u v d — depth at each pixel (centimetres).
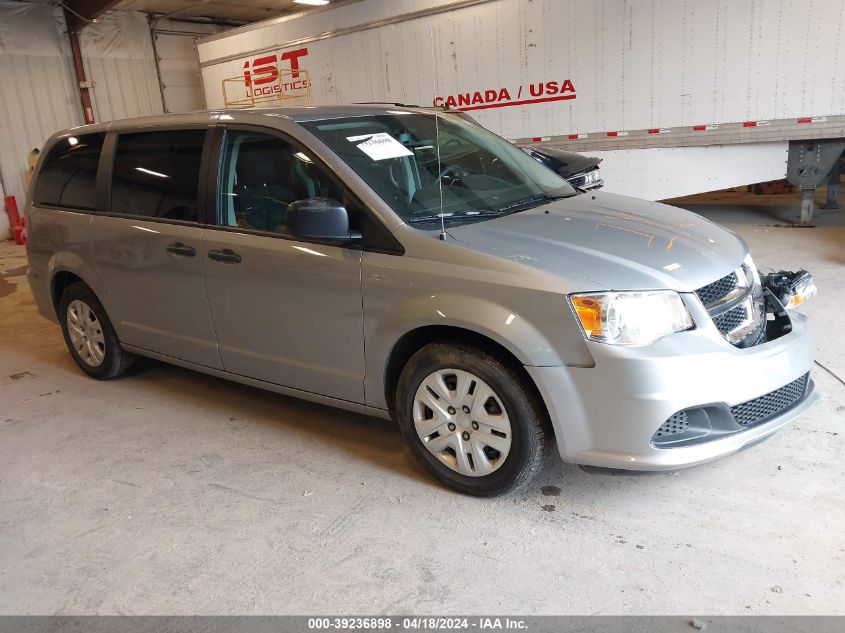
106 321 426
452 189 319
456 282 264
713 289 263
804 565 231
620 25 761
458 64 877
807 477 280
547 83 823
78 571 257
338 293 297
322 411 382
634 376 238
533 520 268
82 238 410
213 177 344
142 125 388
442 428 285
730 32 707
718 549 242
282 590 239
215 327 354
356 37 955
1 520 297
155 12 1380
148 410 401
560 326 245
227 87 1164
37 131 1241
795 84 691
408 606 227
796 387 275
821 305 484
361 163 306
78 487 320
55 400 427
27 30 1214
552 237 278
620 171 811
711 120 742
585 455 254
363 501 290
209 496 303
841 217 810
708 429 250
